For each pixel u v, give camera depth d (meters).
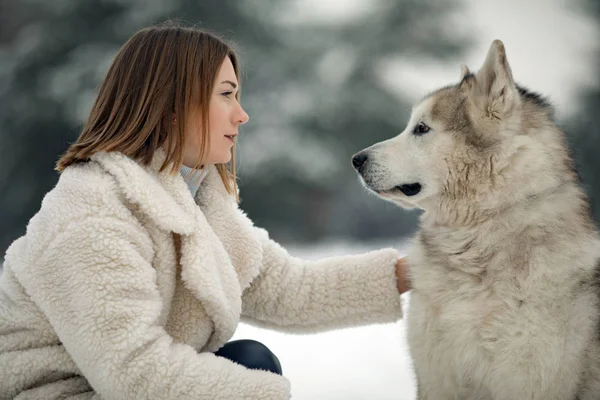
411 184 3.05
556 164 2.71
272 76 19.05
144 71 2.30
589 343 2.46
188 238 2.22
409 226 19.83
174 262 2.24
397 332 4.91
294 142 18.06
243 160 17.25
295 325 2.81
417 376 2.81
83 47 17.64
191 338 2.27
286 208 18.27
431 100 3.06
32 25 18.47
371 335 4.82
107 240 2.04
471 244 2.69
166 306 2.22
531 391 2.47
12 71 17.72
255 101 18.36
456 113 2.91
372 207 19.73
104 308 2.00
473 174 2.79
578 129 18.27
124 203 2.17
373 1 21.16
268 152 17.55
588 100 19.59
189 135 2.39
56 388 2.12
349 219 19.67
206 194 2.55
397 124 19.77
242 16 18.75
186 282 2.20
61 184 2.15
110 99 2.33
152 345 2.03
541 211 2.59
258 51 18.92
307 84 19.45
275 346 4.43
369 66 20.22
